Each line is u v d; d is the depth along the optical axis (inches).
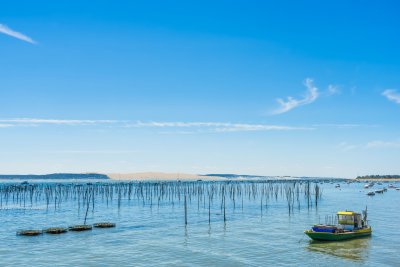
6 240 2511.1
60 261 1941.4
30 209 4537.4
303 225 3137.3
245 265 1840.6
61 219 3612.2
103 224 3075.8
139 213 4104.3
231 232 2783.0
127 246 2299.5
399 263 1877.5
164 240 2481.5
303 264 1860.2
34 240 2509.8
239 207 4808.1
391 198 6628.9
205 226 3100.4
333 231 2389.3
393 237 2534.5
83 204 4970.5
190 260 1936.5
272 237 2561.5
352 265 1841.8
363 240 2437.3
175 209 4544.8
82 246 2309.3
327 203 5477.4
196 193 7514.8
